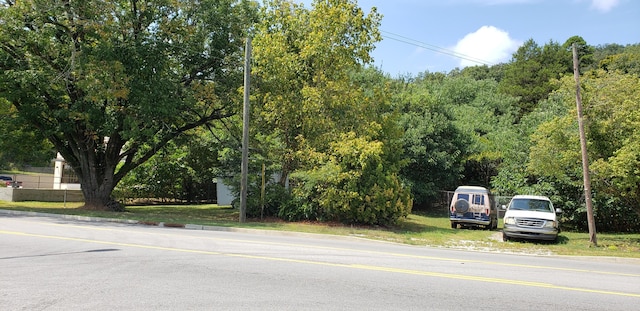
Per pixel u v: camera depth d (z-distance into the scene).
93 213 20.88
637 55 52.91
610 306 6.82
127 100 22.09
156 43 21.56
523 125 32.75
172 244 11.71
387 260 10.57
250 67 22.39
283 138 24.03
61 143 25.30
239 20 24.17
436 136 33.78
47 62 21.73
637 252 15.44
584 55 55.75
